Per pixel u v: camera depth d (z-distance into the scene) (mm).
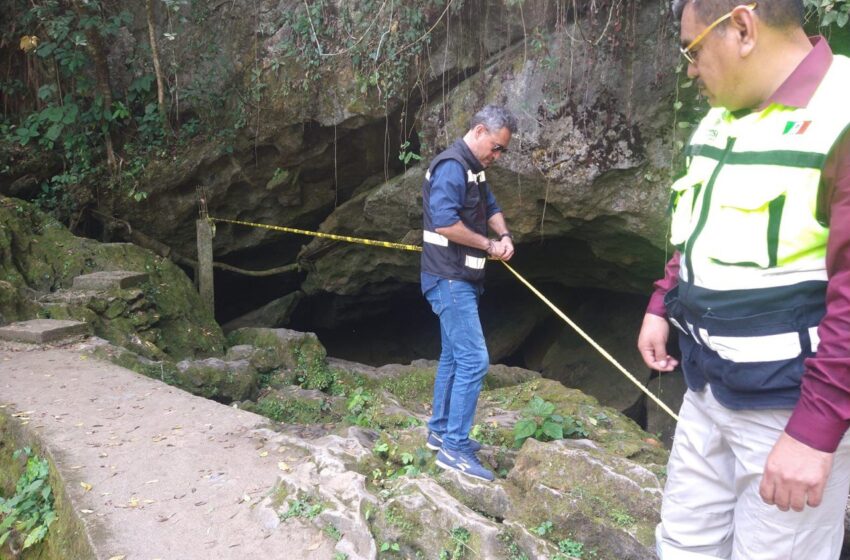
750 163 1673
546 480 3062
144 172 9008
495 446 4051
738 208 1684
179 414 4281
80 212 9195
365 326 11258
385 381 6656
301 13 7863
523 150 6723
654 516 2842
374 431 4246
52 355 5535
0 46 9406
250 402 5875
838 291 1516
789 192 1594
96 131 9180
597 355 9008
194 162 8836
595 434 4180
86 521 3010
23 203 7738
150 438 3904
